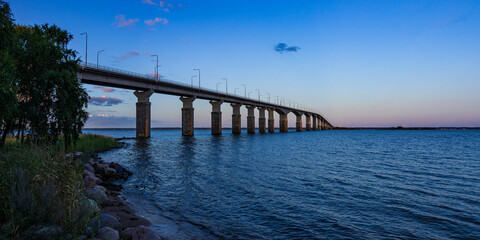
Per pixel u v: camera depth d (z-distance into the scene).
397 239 8.46
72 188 6.96
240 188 15.62
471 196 14.38
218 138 92.00
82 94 23.45
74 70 23.78
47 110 20.84
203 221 9.81
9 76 14.91
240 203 12.43
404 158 34.25
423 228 9.49
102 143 43.19
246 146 53.94
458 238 8.62
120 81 66.25
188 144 58.91
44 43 21.67
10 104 15.12
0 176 6.48
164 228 8.77
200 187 15.74
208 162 27.86
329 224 9.75
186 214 10.61
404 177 20.20
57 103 20.88
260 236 8.52
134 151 40.34
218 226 9.32
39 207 5.73
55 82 21.00
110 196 11.84
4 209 5.50
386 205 12.45
